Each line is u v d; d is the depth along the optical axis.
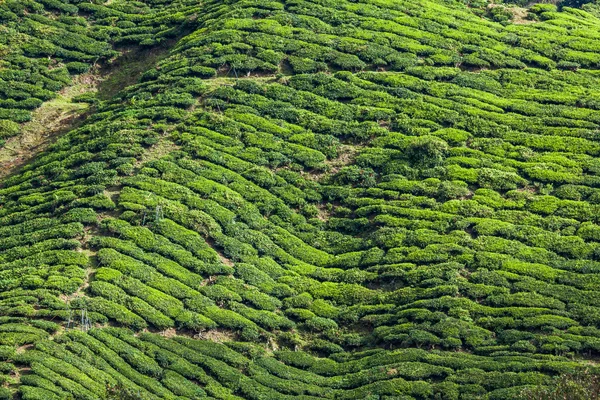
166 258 75.00
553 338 65.50
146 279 72.75
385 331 69.00
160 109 89.94
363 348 69.31
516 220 77.56
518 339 66.38
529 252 74.06
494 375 62.50
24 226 78.69
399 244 76.31
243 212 79.88
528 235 75.81
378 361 66.25
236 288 73.38
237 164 84.06
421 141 84.62
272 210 80.75
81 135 89.44
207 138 86.31
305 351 69.75
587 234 75.19
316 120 88.62
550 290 70.19
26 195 83.19
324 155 85.50
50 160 87.44
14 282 72.00
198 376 65.56
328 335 70.44
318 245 78.25
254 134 87.00
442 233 76.81
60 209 79.62
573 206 78.19
